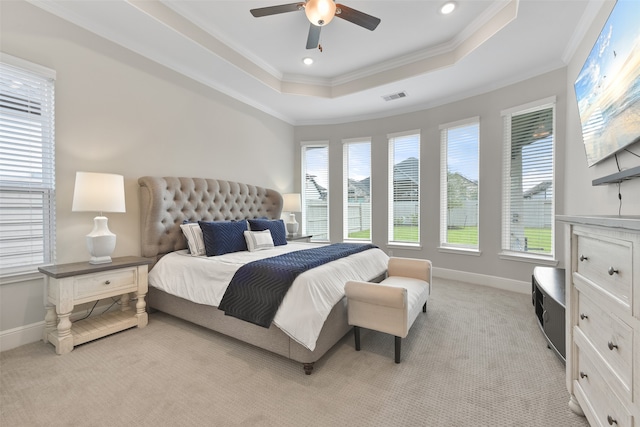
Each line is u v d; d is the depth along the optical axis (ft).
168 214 10.05
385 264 9.97
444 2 8.39
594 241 3.81
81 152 8.35
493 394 5.29
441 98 13.75
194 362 6.45
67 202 8.05
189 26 9.28
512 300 10.58
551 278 7.67
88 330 7.49
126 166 9.45
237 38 10.39
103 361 6.46
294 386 5.56
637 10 4.68
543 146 11.02
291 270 6.57
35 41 7.43
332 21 9.25
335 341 6.66
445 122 13.88
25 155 7.34
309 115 16.58
